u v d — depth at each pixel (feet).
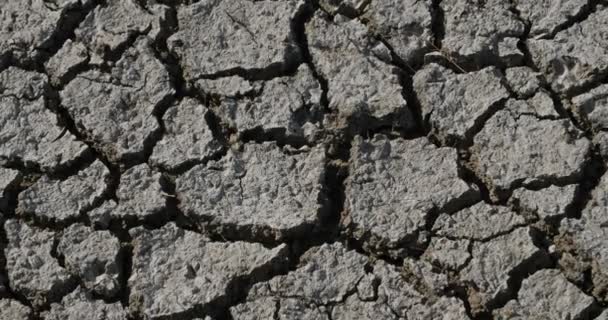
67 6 17.74
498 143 16.11
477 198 15.79
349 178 16.05
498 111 16.31
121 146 16.60
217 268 15.58
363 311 15.17
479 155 16.11
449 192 15.78
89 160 16.63
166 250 15.80
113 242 15.88
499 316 14.98
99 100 17.01
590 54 16.56
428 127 16.44
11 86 17.22
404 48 17.01
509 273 15.12
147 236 15.89
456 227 15.55
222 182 16.20
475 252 15.33
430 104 16.48
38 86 17.17
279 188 16.06
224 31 17.37
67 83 17.22
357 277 15.35
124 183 16.30
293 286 15.39
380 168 16.08
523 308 14.94
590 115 16.15
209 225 15.96
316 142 16.42
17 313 15.56
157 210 16.06
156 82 17.03
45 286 15.62
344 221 15.78
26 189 16.31
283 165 16.22
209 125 16.65
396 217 15.69
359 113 16.38
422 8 17.20
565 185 15.67
